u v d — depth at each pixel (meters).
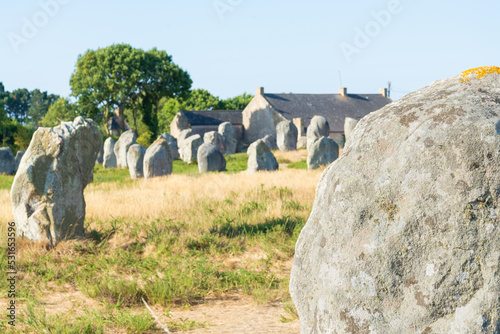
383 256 2.85
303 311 3.23
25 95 124.00
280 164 34.41
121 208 12.76
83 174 9.95
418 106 3.15
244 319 5.86
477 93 3.08
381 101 73.94
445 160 2.85
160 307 6.45
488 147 2.77
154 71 63.00
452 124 2.90
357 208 3.01
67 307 6.38
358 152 3.21
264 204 12.70
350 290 2.91
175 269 7.73
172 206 12.91
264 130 67.62
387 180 2.97
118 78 62.06
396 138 3.09
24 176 9.37
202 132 69.25
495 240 2.67
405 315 2.75
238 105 97.50
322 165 25.73
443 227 2.76
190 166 36.41
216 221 11.08
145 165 25.08
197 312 6.22
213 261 8.69
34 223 9.30
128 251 9.06
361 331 2.84
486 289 2.62
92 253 9.05
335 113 68.50
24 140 60.00
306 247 3.28
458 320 2.63
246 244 9.69
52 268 8.02
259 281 7.43
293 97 69.69
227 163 37.31
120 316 5.66
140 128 69.38
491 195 2.72
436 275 2.72
